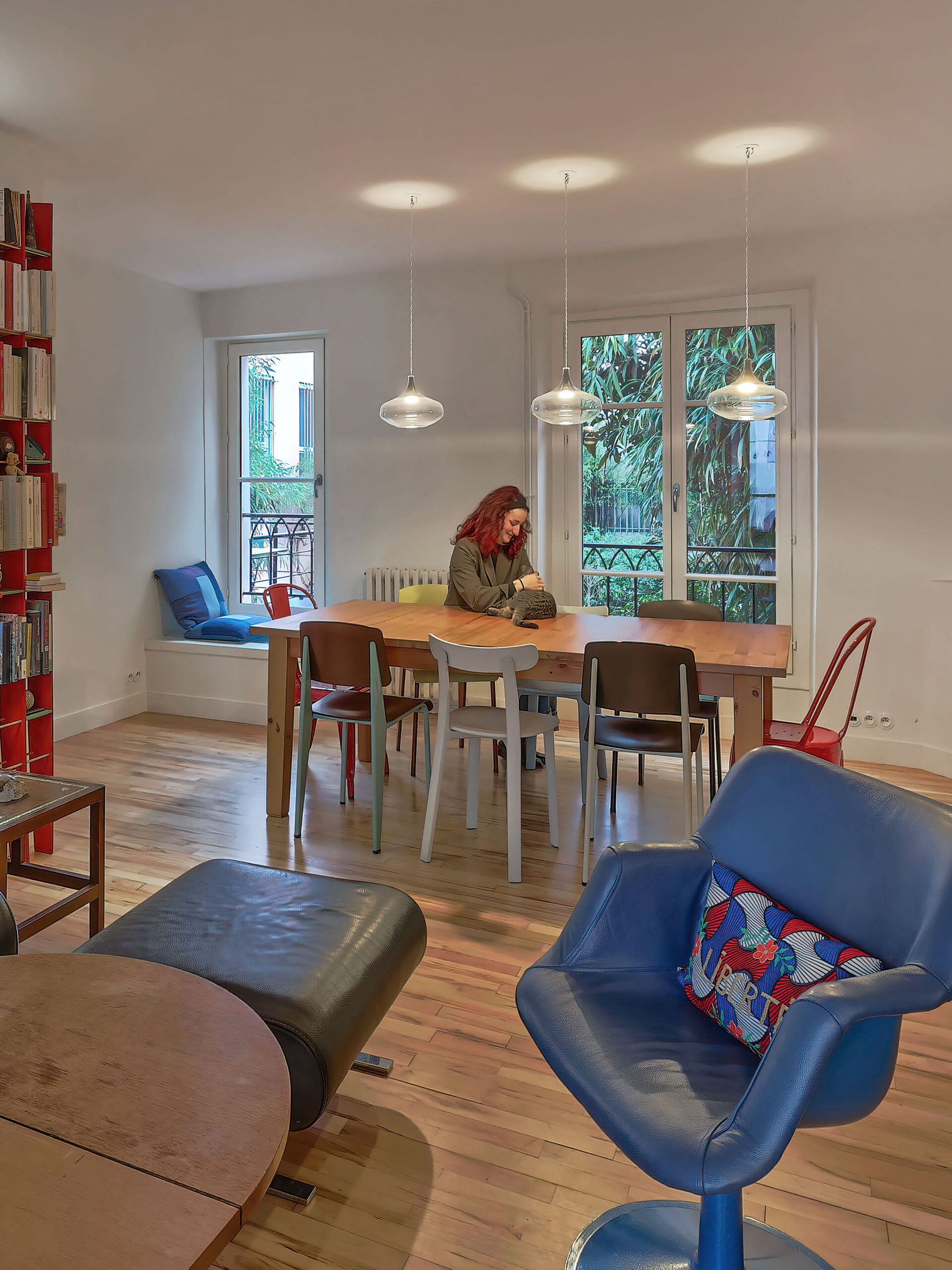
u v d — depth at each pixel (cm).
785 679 501
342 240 472
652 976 174
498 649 317
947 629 443
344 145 341
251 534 622
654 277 492
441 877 327
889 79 286
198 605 570
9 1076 125
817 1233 171
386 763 461
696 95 298
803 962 151
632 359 523
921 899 141
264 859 340
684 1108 136
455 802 408
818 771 171
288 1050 166
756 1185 183
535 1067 220
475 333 536
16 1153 110
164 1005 144
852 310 456
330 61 275
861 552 465
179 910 202
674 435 519
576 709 545
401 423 410
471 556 425
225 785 429
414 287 547
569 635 368
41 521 331
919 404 447
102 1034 135
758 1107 125
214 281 566
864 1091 135
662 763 472
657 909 176
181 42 263
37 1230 99
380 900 210
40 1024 138
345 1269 161
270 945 188
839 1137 198
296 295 575
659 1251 163
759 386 341
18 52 269
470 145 341
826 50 267
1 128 326
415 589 489
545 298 517
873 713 470
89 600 523
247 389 614
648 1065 146
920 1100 212
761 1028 151
